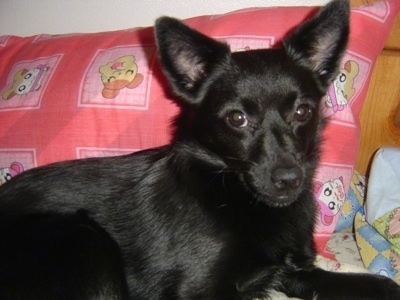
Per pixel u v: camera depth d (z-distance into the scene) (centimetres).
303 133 39
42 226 41
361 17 48
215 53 39
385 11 48
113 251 41
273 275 42
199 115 40
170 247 40
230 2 61
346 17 39
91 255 39
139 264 42
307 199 43
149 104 48
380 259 47
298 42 40
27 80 51
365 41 48
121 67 49
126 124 48
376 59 50
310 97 39
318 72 42
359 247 49
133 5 63
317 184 46
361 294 40
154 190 42
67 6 65
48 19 66
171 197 41
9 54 55
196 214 40
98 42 52
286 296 43
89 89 49
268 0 59
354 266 44
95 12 65
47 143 49
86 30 66
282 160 37
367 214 50
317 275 42
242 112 38
